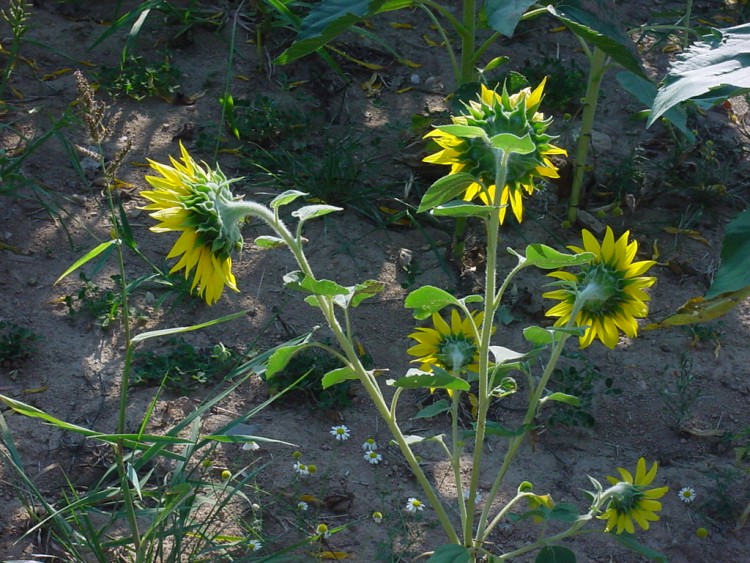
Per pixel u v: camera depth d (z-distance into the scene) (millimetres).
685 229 4465
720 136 5168
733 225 2559
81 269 3980
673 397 3656
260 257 4152
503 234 4363
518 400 3613
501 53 5582
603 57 4203
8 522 2934
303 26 3939
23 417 3316
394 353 3771
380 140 4812
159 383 3514
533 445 3309
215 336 3770
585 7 4051
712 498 3211
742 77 2242
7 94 4883
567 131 4871
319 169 4574
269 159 4625
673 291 4180
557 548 2461
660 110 2289
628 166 4637
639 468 2576
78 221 4219
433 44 5629
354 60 5375
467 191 2295
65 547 2707
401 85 5312
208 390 3529
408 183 4500
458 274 4121
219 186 2066
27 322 3699
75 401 3404
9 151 4500
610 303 2383
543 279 4125
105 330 3717
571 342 3906
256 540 2873
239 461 3225
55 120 4711
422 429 3475
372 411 3535
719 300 3020
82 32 5398
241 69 5262
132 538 2652
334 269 4109
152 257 4082
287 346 2221
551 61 5250
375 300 3996
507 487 3240
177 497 2523
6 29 5320
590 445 3455
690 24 5863
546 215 4500
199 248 2053
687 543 3074
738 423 3564
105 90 4969
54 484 3088
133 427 3311
